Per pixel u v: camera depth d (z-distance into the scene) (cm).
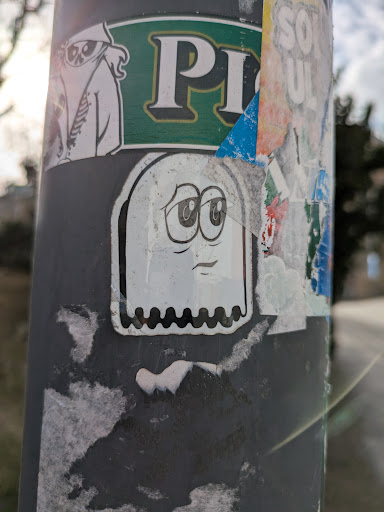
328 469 474
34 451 139
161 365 128
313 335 143
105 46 138
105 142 134
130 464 127
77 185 137
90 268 133
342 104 905
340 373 736
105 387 130
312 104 146
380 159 965
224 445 128
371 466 480
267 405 132
